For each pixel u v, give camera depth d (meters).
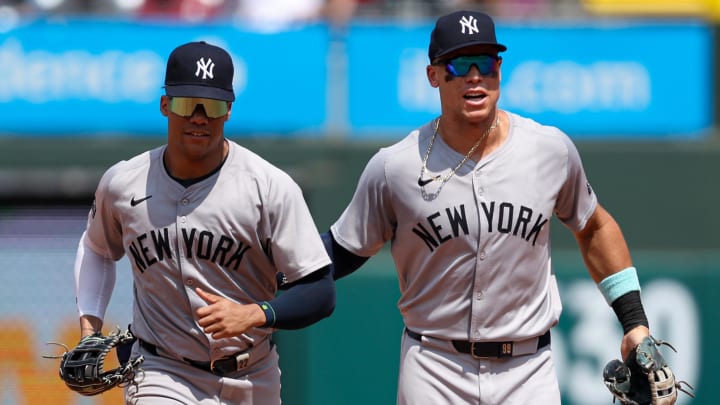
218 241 15.80
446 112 16.34
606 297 17.50
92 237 17.06
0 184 31.36
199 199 15.78
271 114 32.53
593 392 30.70
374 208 16.94
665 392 16.27
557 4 34.44
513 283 16.38
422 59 32.78
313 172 31.98
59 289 31.20
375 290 30.03
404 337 17.28
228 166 15.90
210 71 15.38
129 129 32.28
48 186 31.50
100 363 16.14
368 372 29.97
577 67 33.12
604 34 33.12
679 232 32.91
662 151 32.88
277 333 30.11
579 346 30.84
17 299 30.94
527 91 33.09
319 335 29.98
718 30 33.44
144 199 15.91
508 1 34.22
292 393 30.03
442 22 16.20
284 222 15.92
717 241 32.84
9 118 32.00
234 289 16.14
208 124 15.39
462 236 16.28
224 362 16.25
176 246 15.84
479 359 16.56
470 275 16.39
